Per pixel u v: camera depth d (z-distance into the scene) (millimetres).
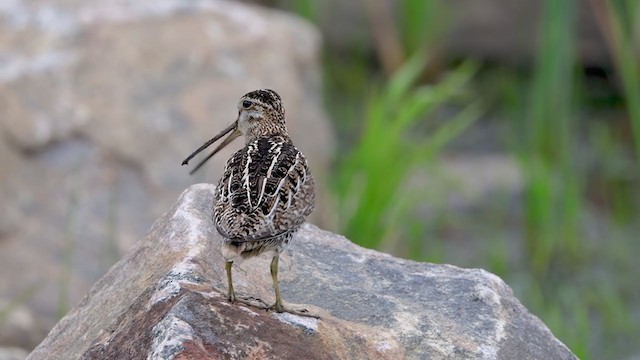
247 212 7410
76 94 16391
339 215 17359
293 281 9102
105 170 16047
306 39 18797
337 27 27047
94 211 15656
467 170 22047
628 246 19406
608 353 16359
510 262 18969
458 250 19188
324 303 8844
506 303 9125
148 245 9172
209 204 9438
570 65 19281
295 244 9656
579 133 23609
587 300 17734
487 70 26438
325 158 18250
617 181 21703
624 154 22828
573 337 15797
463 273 9391
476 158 22688
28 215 15445
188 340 7438
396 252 18578
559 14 18891
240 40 17703
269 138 8359
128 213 15797
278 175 7770
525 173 20078
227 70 17359
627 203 20953
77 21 17078
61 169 15906
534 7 26109
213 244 8750
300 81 18500
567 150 19438
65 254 15312
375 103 18547
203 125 16719
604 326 17031
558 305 17609
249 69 17516
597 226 20172
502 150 23109
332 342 7918
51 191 15719
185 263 8320
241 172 7805
